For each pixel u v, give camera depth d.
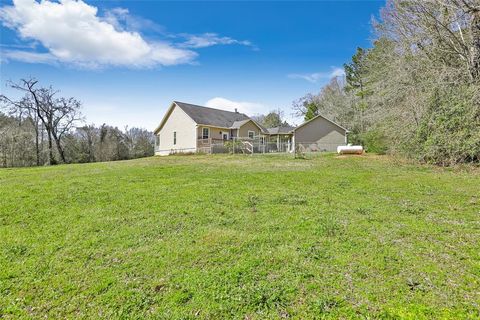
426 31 13.60
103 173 10.86
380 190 7.32
